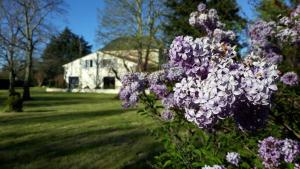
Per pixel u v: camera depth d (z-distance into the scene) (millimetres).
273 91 2264
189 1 11664
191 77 2459
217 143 3299
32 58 35375
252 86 2213
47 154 8734
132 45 33312
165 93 4086
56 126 13492
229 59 2424
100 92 49688
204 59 2555
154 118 4309
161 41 26609
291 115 3932
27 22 35281
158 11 28797
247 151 3178
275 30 5184
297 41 5148
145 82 4348
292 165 2627
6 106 20328
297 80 4016
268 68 2307
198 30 5137
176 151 3703
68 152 8914
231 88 2213
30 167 7746
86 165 7824
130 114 17594
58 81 60812
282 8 6559
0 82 60656
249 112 2352
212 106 2234
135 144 9625
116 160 8117
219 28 4914
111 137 10766
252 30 5277
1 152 9016
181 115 3787
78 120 15461
